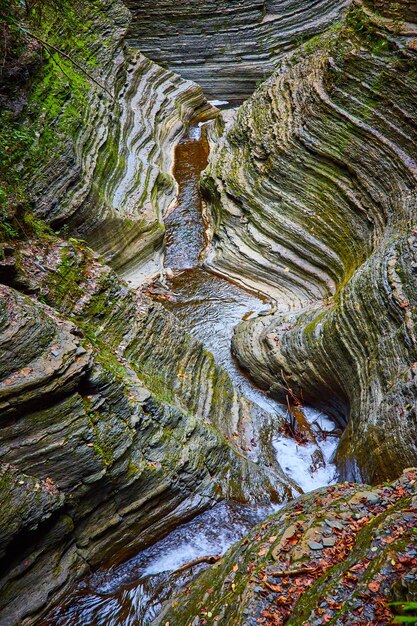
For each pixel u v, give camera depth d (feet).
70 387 25.41
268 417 40.42
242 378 45.42
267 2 87.30
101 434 26.37
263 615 18.04
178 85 84.79
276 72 70.33
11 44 45.06
